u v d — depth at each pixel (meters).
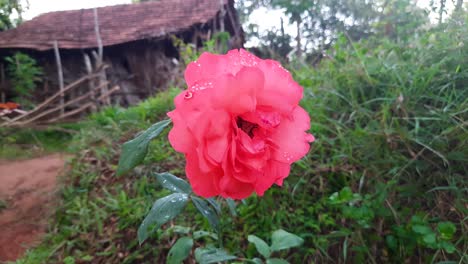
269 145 0.86
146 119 3.70
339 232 1.74
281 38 8.34
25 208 2.71
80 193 2.61
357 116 2.25
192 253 1.86
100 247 2.08
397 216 1.74
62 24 10.01
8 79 8.73
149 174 2.57
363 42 3.29
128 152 0.99
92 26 9.71
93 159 3.01
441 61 2.21
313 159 2.21
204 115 0.77
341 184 2.03
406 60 2.61
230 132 0.80
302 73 3.14
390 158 1.93
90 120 5.07
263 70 0.89
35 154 4.39
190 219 2.08
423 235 1.61
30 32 9.49
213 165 0.79
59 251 2.13
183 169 2.51
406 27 3.47
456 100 2.03
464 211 1.68
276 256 1.80
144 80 8.72
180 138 0.82
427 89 2.19
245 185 0.86
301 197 2.01
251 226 1.94
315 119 2.38
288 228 1.88
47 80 8.79
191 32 8.79
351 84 2.48
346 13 7.38
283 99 0.84
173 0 10.34
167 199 1.11
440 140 1.87
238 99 0.79
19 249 2.23
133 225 2.15
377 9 5.91
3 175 3.39
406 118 1.99
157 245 1.99
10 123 5.41
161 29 8.41
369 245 1.75
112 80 8.66
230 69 0.89
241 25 9.42
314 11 8.16
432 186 1.85
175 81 5.85
